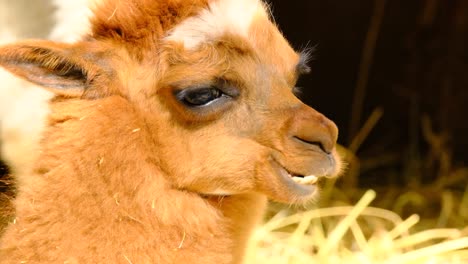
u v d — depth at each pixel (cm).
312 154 782
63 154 772
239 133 785
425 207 1416
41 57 763
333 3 1686
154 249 779
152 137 781
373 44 1661
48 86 781
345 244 1218
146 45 778
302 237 1199
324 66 1702
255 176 789
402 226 1216
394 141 1658
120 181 768
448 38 1638
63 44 768
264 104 785
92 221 767
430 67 1655
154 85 775
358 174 1565
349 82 1702
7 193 880
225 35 772
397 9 1670
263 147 786
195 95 768
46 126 801
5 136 1045
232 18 780
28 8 1113
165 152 782
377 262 1127
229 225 824
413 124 1644
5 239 797
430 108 1652
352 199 1427
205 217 802
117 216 769
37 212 774
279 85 793
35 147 877
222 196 819
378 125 1677
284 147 780
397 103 1678
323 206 1366
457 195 1453
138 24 784
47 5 1095
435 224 1330
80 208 766
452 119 1636
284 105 788
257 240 1133
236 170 788
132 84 781
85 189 766
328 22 1695
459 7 1619
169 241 785
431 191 1471
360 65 1686
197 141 780
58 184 770
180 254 788
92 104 779
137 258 774
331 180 1414
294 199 793
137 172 772
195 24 775
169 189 789
